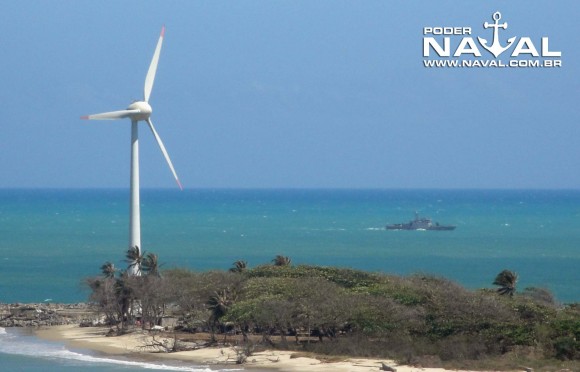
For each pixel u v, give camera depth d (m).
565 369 186.00
